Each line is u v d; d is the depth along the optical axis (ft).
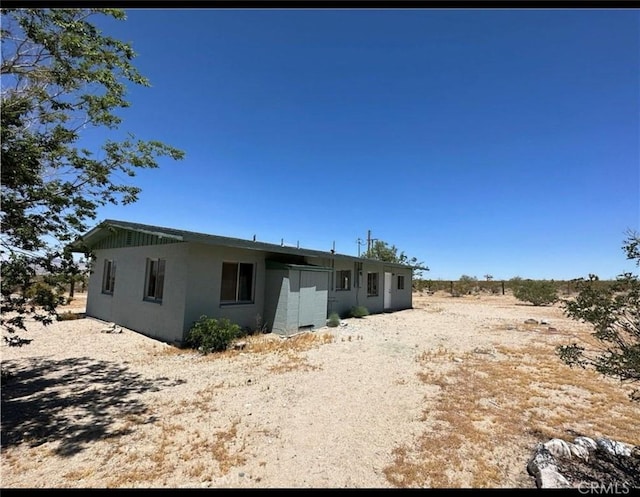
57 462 10.03
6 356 23.04
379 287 54.54
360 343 28.30
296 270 32.71
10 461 10.05
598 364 9.70
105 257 38.27
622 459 10.00
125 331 31.32
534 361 22.93
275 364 21.48
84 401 15.01
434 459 10.57
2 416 13.33
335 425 12.93
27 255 14.10
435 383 18.07
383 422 13.24
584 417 13.83
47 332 30.76
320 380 18.39
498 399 15.84
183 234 24.97
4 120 12.00
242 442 11.47
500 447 11.35
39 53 13.29
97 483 9.04
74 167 15.24
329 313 42.65
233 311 30.25
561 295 73.51
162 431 12.16
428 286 113.19
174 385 17.33
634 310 8.80
